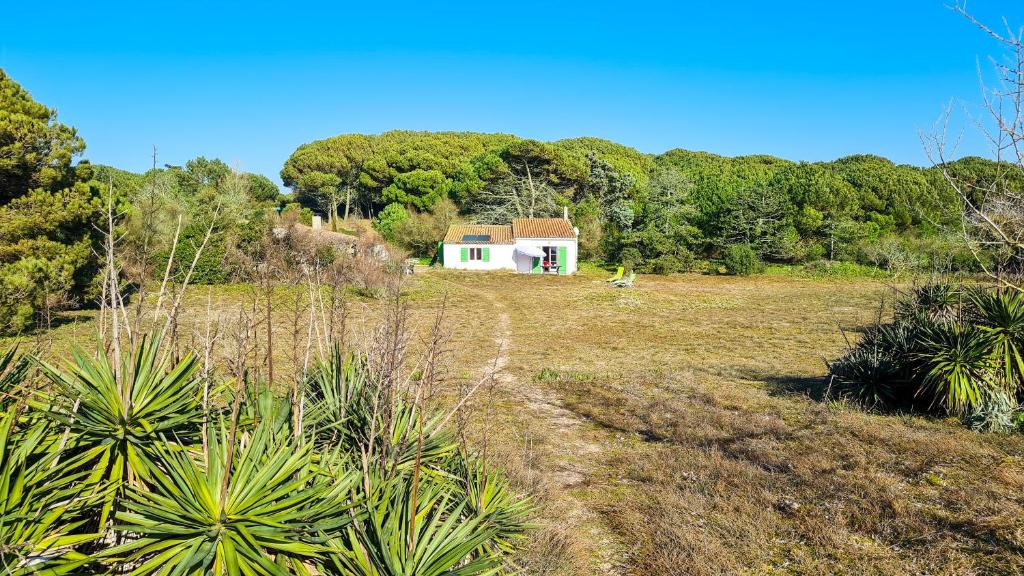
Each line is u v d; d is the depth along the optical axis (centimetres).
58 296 991
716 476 732
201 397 384
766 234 4925
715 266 4803
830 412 1037
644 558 538
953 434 878
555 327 2417
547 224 5094
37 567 266
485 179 6494
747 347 1942
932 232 4356
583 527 610
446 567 338
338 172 7756
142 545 291
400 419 443
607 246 5384
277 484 329
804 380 1372
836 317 2627
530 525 443
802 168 6191
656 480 732
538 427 959
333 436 434
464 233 5159
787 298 3359
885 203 5162
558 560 509
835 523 590
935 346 1012
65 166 2272
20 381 383
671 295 3497
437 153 7981
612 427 995
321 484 337
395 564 318
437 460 456
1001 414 899
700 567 506
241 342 364
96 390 342
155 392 352
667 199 5669
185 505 304
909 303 1243
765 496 659
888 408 1060
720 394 1221
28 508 282
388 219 6256
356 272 2455
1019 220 519
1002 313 979
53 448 322
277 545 304
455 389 1145
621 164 7988
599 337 2173
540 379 1395
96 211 2202
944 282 1224
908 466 742
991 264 760
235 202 3070
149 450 334
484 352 1811
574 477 759
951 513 599
